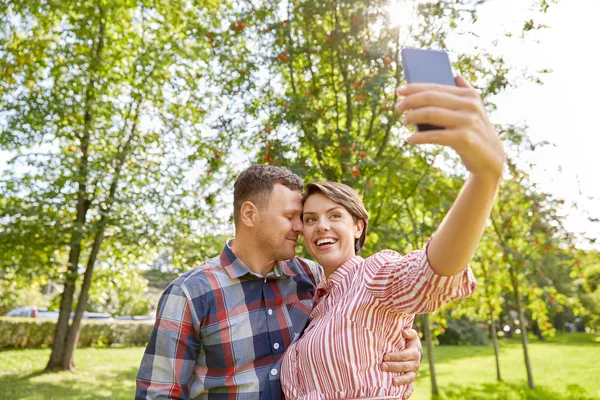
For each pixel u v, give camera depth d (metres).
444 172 6.26
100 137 9.89
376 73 5.22
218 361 1.78
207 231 8.70
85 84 9.24
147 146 9.68
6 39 8.88
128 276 11.16
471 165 0.73
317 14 5.42
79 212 9.95
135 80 9.30
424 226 5.82
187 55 8.14
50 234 9.22
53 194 8.97
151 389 1.69
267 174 1.94
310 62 5.63
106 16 9.19
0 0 7.96
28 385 8.61
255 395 1.75
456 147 0.70
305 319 1.96
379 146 5.85
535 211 6.84
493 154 0.71
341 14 5.50
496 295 8.59
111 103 9.45
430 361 7.99
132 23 9.50
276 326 1.88
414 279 1.08
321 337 1.42
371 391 1.36
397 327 1.44
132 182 9.63
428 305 1.11
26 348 15.55
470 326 19.94
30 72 9.08
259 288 1.92
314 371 1.43
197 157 6.37
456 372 10.98
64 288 10.46
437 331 8.34
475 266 8.19
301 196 1.95
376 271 1.35
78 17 9.02
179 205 9.05
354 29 5.28
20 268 9.41
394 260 1.31
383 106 5.52
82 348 17.03
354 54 5.41
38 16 8.70
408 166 6.04
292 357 1.60
